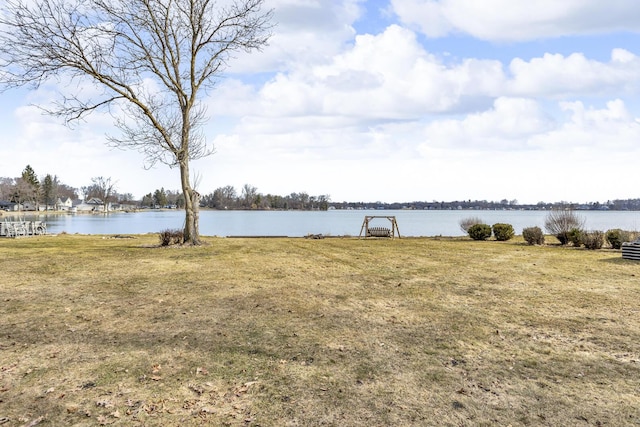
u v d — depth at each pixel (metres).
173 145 16.70
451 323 6.05
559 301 7.37
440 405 3.60
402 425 3.27
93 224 55.56
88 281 9.18
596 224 38.47
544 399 3.72
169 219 75.12
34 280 9.27
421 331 5.69
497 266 11.50
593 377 4.20
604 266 11.41
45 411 3.48
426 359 4.68
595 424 3.29
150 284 8.88
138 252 14.70
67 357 4.70
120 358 4.67
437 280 9.41
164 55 16.39
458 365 4.51
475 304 7.18
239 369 4.37
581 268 11.05
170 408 3.54
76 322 6.05
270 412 3.47
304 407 3.56
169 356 4.73
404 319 6.27
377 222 64.06
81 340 5.27
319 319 6.25
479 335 5.52
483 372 4.32
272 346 5.07
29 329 5.72
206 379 4.12
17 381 4.06
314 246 17.27
